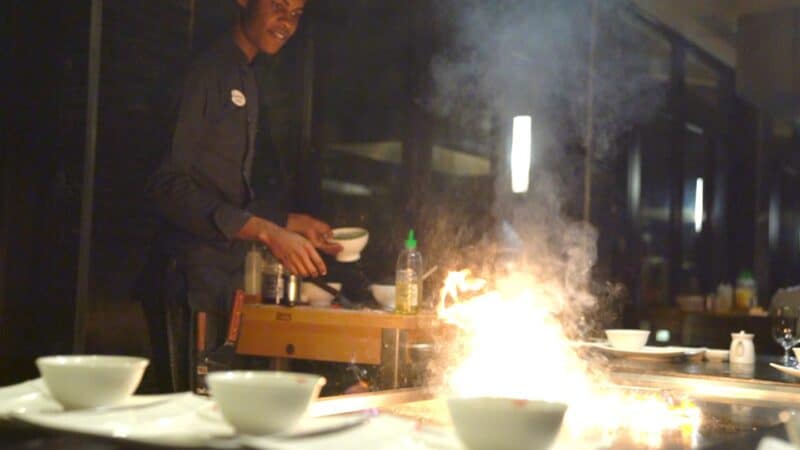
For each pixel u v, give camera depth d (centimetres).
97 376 93
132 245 278
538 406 84
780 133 616
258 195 349
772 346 473
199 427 89
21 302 252
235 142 309
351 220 378
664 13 527
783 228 624
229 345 292
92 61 258
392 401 144
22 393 100
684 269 569
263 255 314
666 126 551
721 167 609
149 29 282
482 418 84
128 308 277
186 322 292
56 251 256
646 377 207
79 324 254
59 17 257
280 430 86
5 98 248
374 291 316
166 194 285
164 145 289
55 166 257
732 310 550
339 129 381
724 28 599
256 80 339
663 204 544
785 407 164
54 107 257
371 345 268
